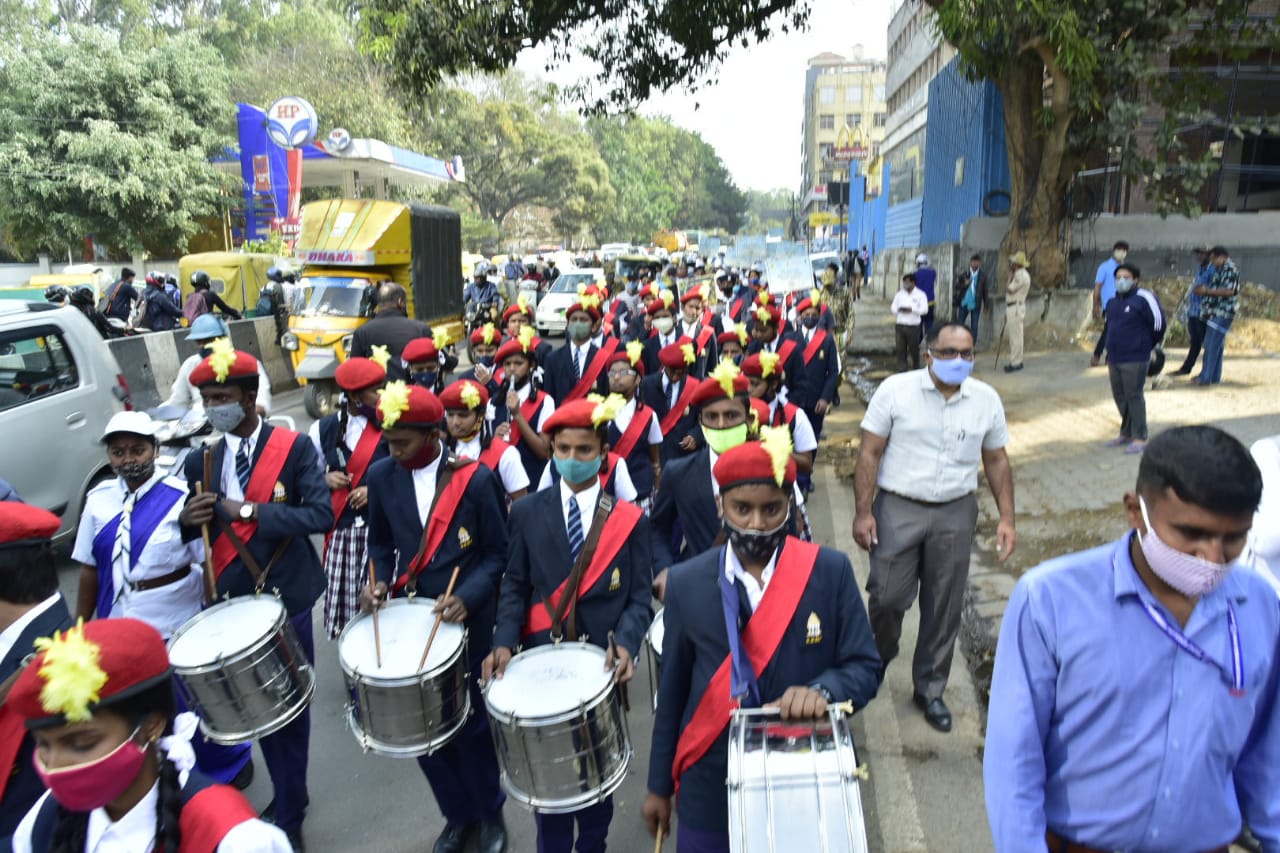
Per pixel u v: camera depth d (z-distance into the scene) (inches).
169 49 1169.4
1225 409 409.4
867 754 184.4
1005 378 543.5
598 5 613.9
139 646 74.4
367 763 190.2
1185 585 75.3
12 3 1359.5
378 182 1443.2
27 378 283.0
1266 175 728.3
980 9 477.7
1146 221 693.9
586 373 326.6
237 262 779.4
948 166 920.9
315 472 165.6
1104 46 545.6
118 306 629.0
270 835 73.7
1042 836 80.4
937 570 185.2
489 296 807.1
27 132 1064.2
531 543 144.3
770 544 103.8
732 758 93.8
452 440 201.0
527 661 133.3
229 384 158.6
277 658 138.9
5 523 111.9
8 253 1219.9
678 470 167.9
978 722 195.6
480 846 156.2
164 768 75.9
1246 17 577.0
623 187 4010.8
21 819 102.2
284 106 1180.5
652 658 154.6
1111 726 80.4
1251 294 633.6
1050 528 296.4
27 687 70.7
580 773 120.6
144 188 1077.1
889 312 1151.0
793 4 613.6
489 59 608.1
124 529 153.2
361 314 551.8
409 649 137.3
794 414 212.2
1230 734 79.1
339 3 868.6
